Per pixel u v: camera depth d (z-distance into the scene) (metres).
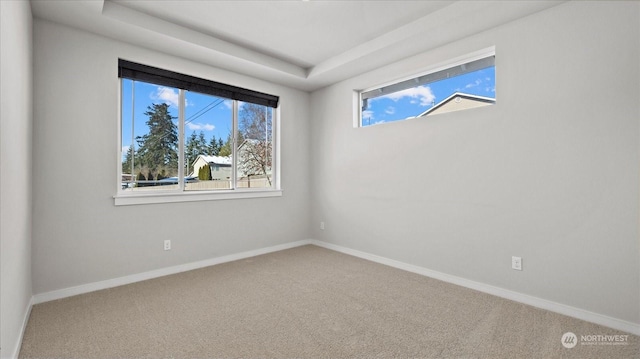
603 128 2.06
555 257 2.27
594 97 2.09
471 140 2.75
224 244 3.57
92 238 2.65
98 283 2.68
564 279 2.23
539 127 2.34
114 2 2.45
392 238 3.42
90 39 2.65
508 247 2.52
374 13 2.60
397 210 3.38
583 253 2.15
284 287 2.75
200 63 3.34
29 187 2.18
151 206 3.01
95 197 2.67
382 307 2.34
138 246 2.92
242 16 2.66
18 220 1.74
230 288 2.72
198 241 3.35
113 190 2.76
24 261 1.97
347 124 3.92
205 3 2.47
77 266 2.57
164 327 2.02
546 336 1.92
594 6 2.09
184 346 1.80
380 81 3.53
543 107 2.32
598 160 2.08
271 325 2.05
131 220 2.88
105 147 2.72
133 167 2.98
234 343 1.83
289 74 3.73
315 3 2.46
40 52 2.40
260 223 3.93
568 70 2.20
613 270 2.03
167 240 3.11
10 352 1.55
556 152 2.26
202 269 3.28
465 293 2.62
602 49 2.06
